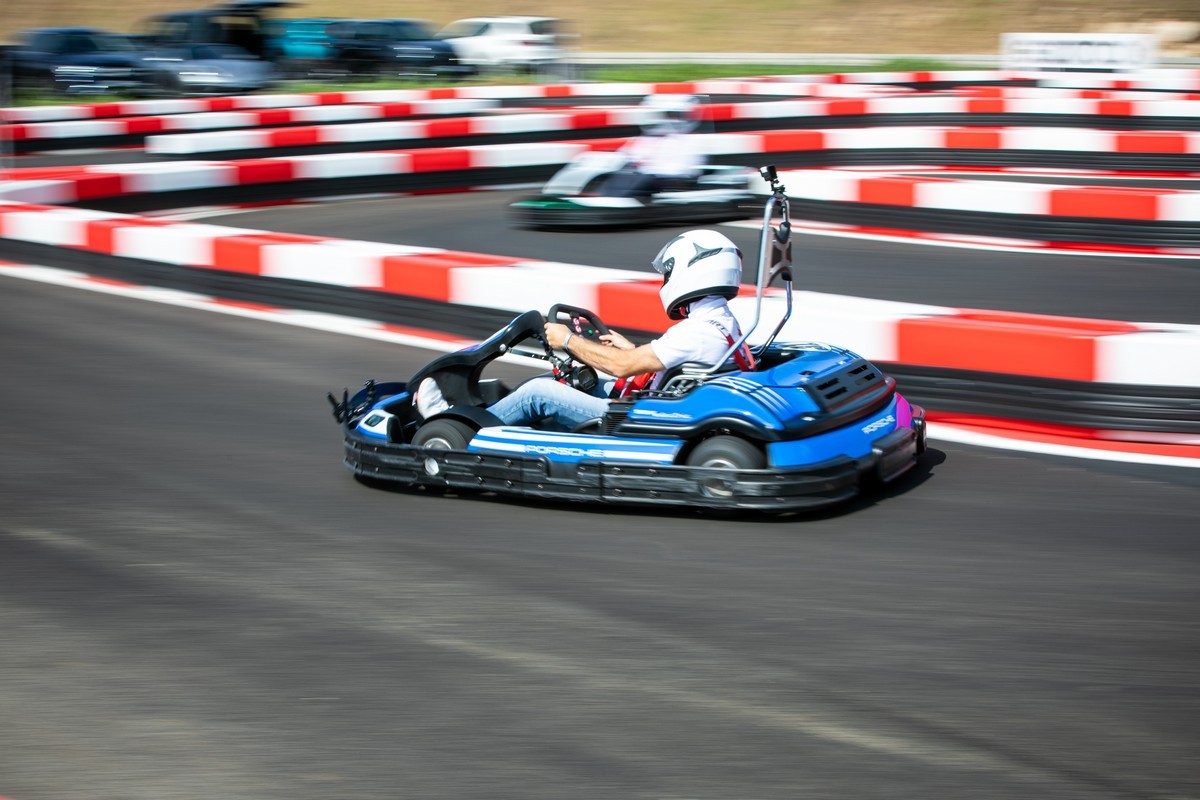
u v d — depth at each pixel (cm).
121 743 329
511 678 358
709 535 466
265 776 312
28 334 817
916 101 1839
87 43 2408
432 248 1105
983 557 439
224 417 637
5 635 393
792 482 463
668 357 496
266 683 359
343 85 2538
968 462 552
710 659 367
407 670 364
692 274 498
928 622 388
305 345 793
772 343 554
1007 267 1009
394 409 549
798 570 431
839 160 1526
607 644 378
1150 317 830
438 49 2714
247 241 913
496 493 503
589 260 1038
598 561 443
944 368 612
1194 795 295
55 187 1212
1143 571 425
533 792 303
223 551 459
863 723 329
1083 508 489
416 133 1681
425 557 450
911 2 3609
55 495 523
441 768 314
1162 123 1730
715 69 2880
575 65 2833
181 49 2422
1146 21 3359
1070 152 1455
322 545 463
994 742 319
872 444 495
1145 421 570
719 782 304
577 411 512
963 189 1129
